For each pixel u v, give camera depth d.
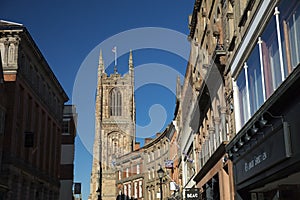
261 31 12.99
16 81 31.42
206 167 22.34
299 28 10.02
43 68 39.12
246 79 14.97
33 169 35.97
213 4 21.39
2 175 29.69
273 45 12.09
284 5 11.05
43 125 40.16
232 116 17.20
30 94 35.31
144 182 53.16
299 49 10.06
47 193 41.41
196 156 28.78
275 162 11.27
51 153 43.53
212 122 22.25
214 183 21.03
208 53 22.72
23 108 33.09
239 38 15.98
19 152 32.34
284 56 11.20
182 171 37.25
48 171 41.78
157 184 50.09
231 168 17.00
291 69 10.66
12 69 31.42
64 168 51.25
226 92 18.19
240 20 15.37
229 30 17.69
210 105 22.52
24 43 33.19
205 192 24.09
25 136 33.72
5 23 32.84
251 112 14.56
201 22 25.72
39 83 38.50
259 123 12.42
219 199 20.67
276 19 11.59
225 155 17.64
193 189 25.08
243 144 14.66
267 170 12.23
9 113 30.77
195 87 26.34
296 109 9.91
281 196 13.23
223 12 19.00
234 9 16.97
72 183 51.19
